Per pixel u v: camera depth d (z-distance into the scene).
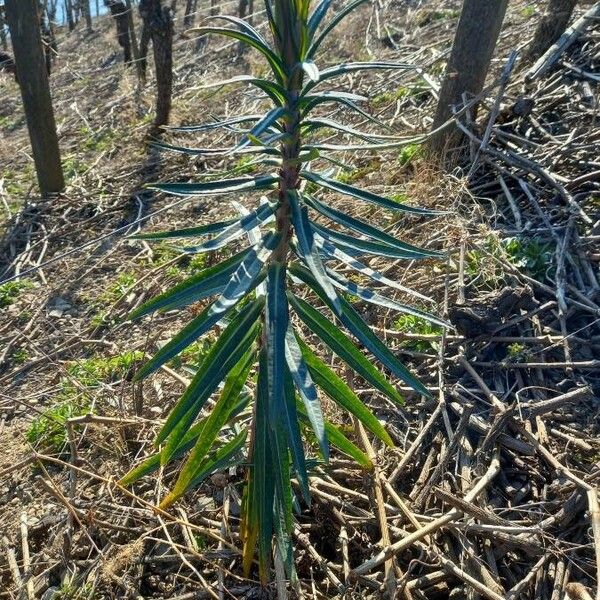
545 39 4.95
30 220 5.38
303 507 2.41
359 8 8.78
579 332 2.97
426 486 2.34
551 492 2.35
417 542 2.17
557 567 2.07
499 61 5.43
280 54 1.57
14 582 2.37
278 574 1.98
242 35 1.53
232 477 2.50
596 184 3.66
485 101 4.53
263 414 1.85
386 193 4.25
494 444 2.49
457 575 2.04
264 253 1.67
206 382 1.72
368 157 4.84
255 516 2.01
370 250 1.73
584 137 3.95
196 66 9.26
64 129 7.64
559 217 3.54
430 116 5.04
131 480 2.09
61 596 2.25
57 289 4.42
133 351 3.45
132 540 2.40
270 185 1.71
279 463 1.80
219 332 3.20
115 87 9.17
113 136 7.02
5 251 5.11
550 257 3.30
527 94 4.57
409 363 3.00
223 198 5.14
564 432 2.58
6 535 2.60
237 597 2.15
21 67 5.30
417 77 5.82
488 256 3.30
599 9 4.92
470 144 4.17
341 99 1.60
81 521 2.46
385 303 1.72
